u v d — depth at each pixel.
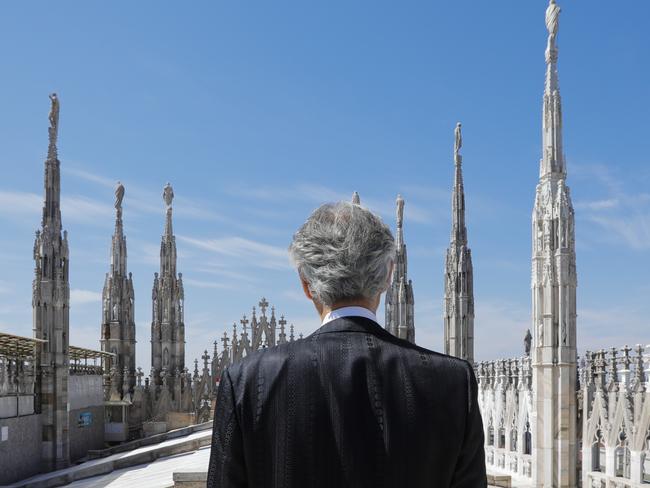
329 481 2.37
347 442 2.38
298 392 2.46
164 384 41.38
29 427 26.58
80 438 33.03
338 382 2.46
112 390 39.09
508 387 23.94
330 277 2.63
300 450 2.40
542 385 18.42
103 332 40.12
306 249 2.70
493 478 18.50
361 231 2.67
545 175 18.83
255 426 2.46
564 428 18.03
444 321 30.80
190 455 22.61
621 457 17.84
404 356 2.56
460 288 30.34
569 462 18.00
